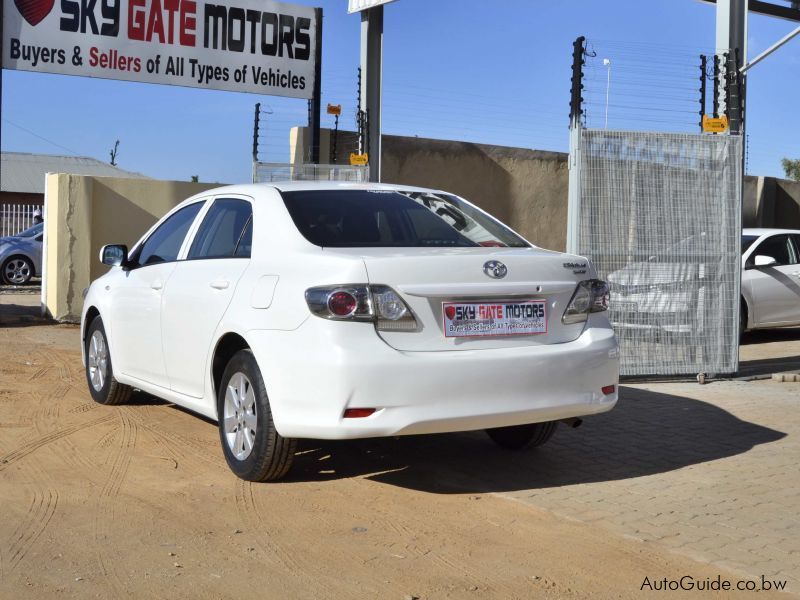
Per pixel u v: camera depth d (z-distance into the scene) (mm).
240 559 4000
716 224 8961
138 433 6371
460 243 5414
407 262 4648
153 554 4047
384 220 5414
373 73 14641
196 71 14242
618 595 3662
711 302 8984
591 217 8680
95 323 7391
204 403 5598
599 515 4672
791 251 12445
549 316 5012
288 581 3760
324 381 4531
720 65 9148
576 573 3885
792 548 4211
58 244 13180
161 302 6070
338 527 4445
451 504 4840
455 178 16641
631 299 8805
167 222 6719
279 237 5195
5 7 12875
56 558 3979
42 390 7973
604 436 6488
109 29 13594
